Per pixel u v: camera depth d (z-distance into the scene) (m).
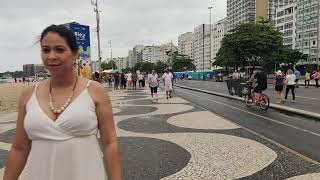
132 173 6.52
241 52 52.84
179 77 101.75
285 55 68.56
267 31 53.47
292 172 6.43
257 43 51.50
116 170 2.46
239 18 133.38
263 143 8.91
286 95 20.61
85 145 2.32
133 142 9.29
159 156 7.74
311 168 6.67
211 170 6.61
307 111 14.76
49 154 2.27
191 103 20.05
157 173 6.50
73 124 2.27
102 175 2.42
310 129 10.99
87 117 2.31
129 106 18.73
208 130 10.92
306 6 112.31
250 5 126.62
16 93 32.56
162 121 13.02
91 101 2.36
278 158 7.39
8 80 106.81
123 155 7.88
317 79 35.75
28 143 2.49
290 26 121.75
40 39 2.40
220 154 7.79
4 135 10.77
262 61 54.16
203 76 88.38
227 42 54.22
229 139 9.44
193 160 7.33
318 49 108.06
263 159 7.32
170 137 9.87
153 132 10.76
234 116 14.20
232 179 6.07
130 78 39.72
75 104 2.31
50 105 2.32
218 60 78.31
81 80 2.44
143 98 24.14
